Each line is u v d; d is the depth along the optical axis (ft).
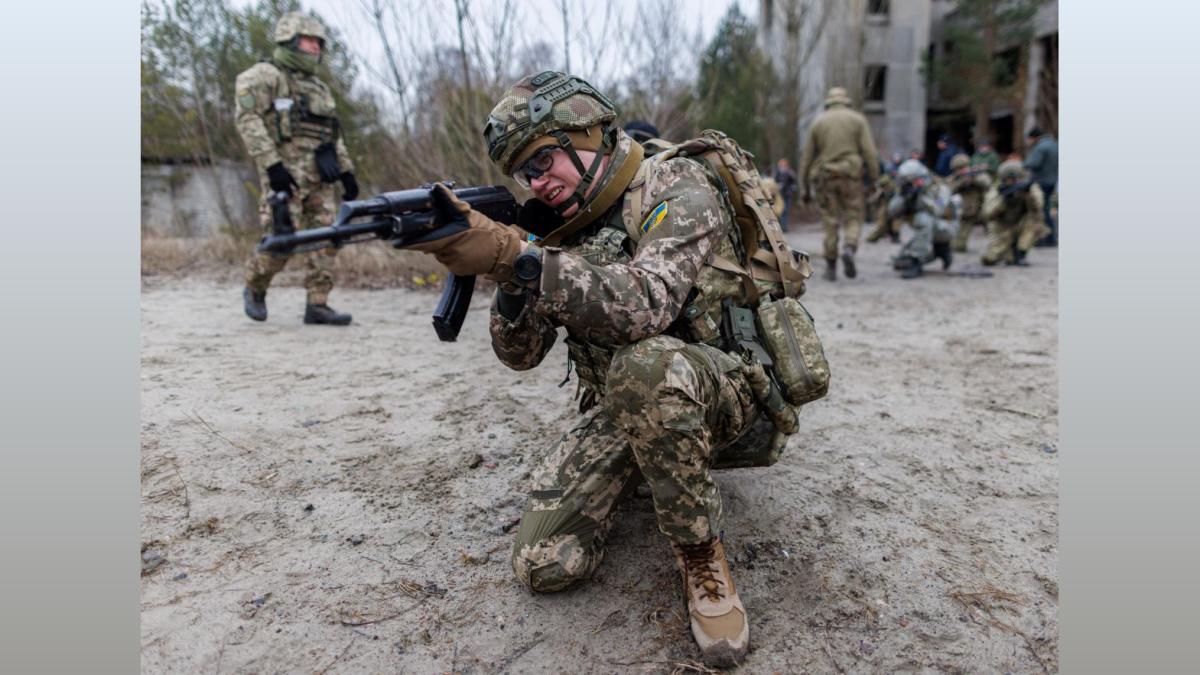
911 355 13.61
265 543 6.75
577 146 5.38
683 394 5.05
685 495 5.26
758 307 6.24
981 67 67.05
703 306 5.68
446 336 5.34
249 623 5.64
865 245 36.42
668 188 5.46
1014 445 9.11
